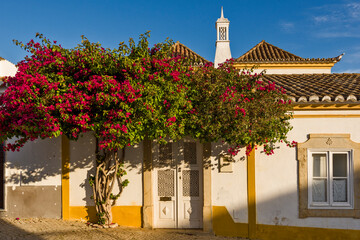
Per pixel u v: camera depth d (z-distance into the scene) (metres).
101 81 5.67
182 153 8.12
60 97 5.72
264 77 10.23
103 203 7.68
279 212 7.46
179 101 6.12
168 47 6.46
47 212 8.16
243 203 7.62
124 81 5.74
